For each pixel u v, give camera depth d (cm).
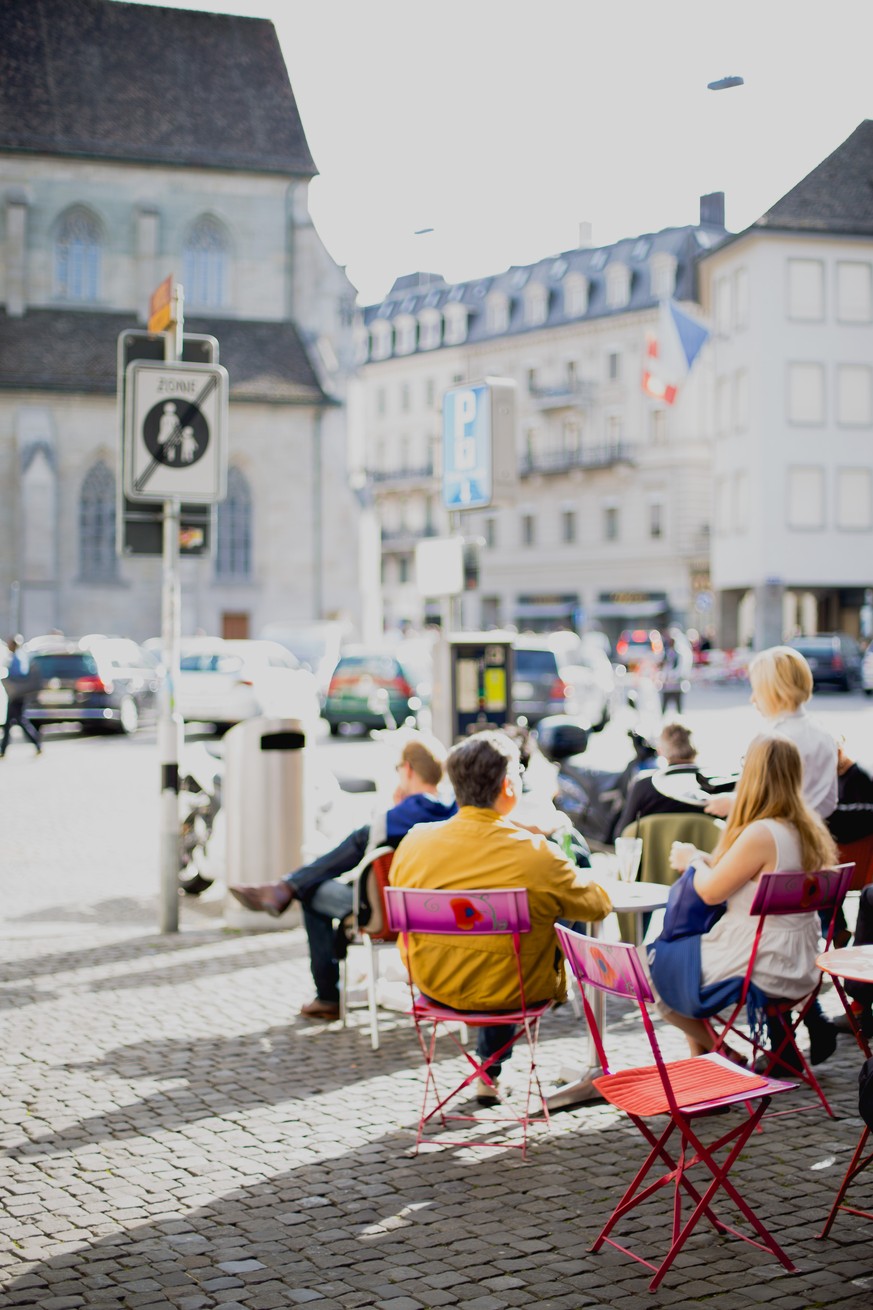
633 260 6862
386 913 658
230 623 5422
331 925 788
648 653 5388
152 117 5672
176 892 1029
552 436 7212
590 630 6538
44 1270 463
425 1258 472
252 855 1037
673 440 6575
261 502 5447
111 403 5328
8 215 5428
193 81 5825
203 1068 695
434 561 1092
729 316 5434
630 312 6756
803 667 730
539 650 2481
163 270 5597
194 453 1009
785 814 579
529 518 7319
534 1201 523
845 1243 482
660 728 826
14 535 5272
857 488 5284
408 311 8219
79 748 2598
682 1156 480
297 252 5666
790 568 5228
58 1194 530
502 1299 440
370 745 2572
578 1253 476
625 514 6825
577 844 831
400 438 8269
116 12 5884
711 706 3606
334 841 1185
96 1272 461
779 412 5206
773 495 5216
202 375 1011
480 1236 490
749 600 5669
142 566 5369
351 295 5650
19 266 5444
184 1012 802
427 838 608
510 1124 614
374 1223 502
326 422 5491
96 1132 601
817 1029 678
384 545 8338
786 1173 549
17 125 5478
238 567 5431
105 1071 689
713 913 587
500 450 1016
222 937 1014
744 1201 480
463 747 612
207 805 1215
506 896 569
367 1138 595
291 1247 482
